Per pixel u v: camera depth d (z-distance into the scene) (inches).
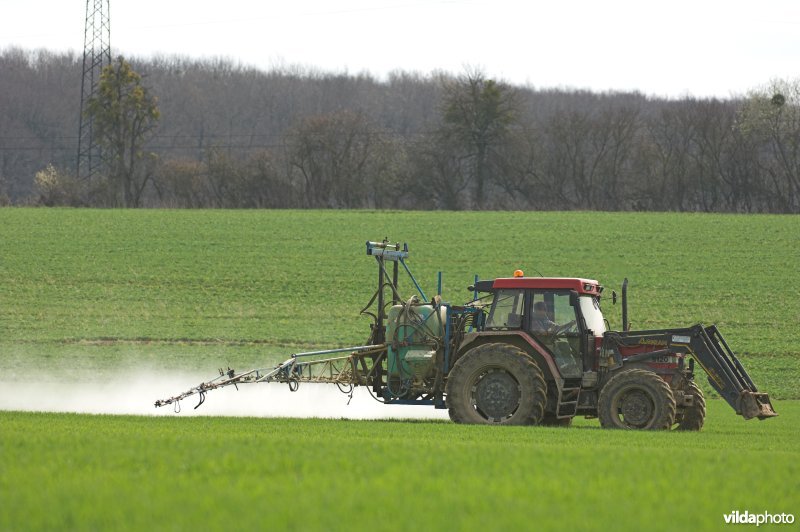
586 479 1234.0
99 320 5113.2
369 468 1274.6
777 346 4507.9
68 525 956.6
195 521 970.1
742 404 2252.7
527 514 1023.6
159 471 1230.3
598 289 2440.9
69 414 2257.6
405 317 2447.1
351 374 2534.5
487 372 2287.2
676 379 2278.5
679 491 1171.3
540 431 2001.7
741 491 1189.7
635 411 2192.4
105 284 6023.6
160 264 6628.9
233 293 5797.2
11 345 4503.0
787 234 7495.1
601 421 2203.5
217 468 1247.5
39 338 4672.7
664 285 5876.0
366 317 5211.6
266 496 1083.9
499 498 1093.1
